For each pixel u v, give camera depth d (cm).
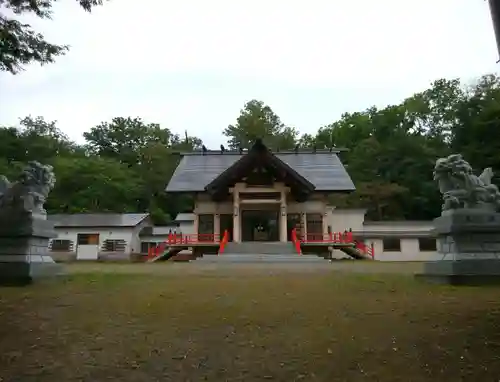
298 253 2330
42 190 1047
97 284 911
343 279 982
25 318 634
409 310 658
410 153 4691
